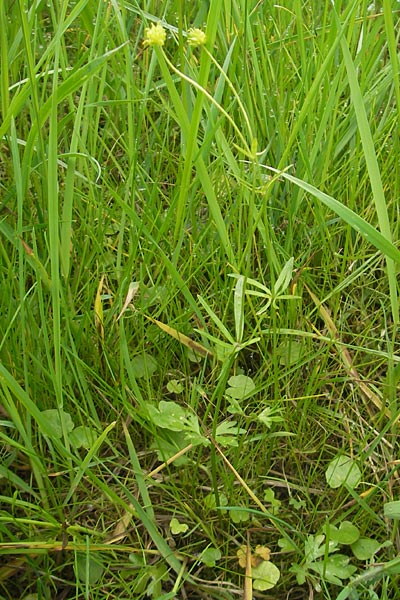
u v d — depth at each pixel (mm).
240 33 365
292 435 327
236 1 383
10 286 319
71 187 316
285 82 425
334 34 362
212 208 313
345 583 300
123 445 339
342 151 425
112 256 369
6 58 310
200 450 321
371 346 373
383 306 374
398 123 375
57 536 299
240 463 328
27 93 291
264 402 338
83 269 358
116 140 386
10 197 346
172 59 431
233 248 377
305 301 387
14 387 265
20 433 298
